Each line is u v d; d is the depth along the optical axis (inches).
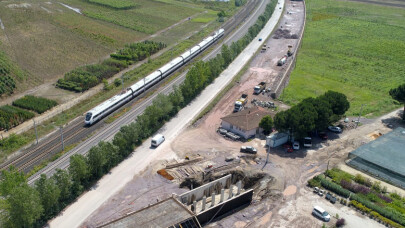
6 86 5935.0
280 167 4441.4
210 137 5068.9
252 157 4626.0
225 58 7598.4
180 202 3575.3
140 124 4862.2
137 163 4404.5
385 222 3622.0
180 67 7475.4
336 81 7209.6
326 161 4613.7
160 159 4503.0
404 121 5703.7
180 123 5369.1
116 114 5541.3
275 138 4877.0
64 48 7824.8
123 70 7209.6
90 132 5024.6
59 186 3580.2
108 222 3280.0
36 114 5408.5
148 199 3826.3
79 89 6156.5
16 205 3080.7
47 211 3472.0
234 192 4116.6
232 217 3727.9
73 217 3538.4
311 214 3722.9
